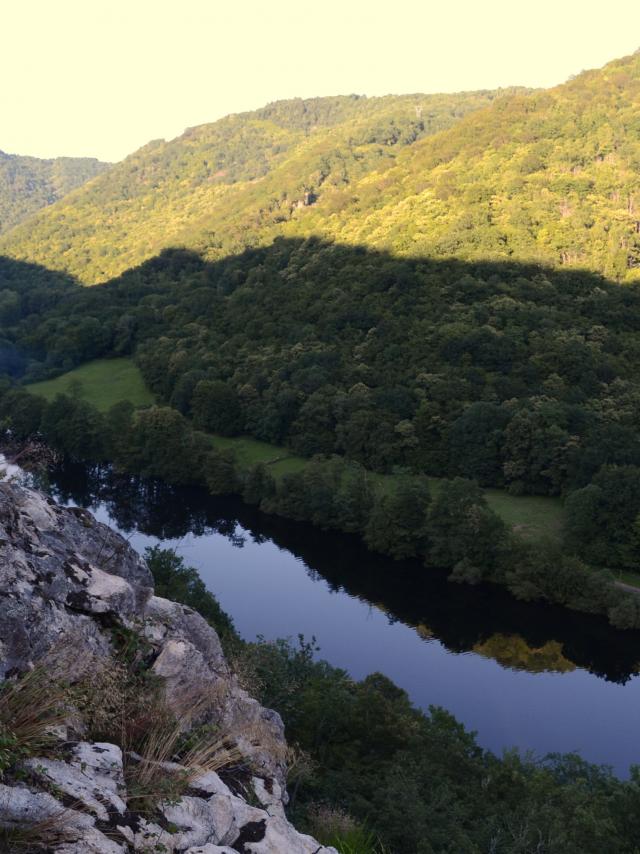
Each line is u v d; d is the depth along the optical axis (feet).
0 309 507.30
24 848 13.23
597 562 197.67
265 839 18.11
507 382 276.62
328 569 204.33
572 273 353.31
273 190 638.53
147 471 281.33
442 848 48.39
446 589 193.06
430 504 216.74
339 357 326.03
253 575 199.21
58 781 15.37
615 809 68.03
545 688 147.02
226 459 269.64
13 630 18.89
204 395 321.93
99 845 13.98
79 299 500.74
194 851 15.90
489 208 419.13
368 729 73.77
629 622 171.42
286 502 243.60
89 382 392.68
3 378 383.24
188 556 211.20
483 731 132.05
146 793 16.74
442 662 156.56
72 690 17.92
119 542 28.55
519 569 188.03
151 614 26.68
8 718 16.17
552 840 54.49
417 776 62.69
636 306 329.93
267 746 23.77
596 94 529.04
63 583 22.30
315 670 92.63
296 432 298.56
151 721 20.03
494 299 332.19
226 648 56.44
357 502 232.32
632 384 271.28
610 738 130.62
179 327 422.00
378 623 173.27
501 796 72.13
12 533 22.86
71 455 309.22
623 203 407.44
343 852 26.45
